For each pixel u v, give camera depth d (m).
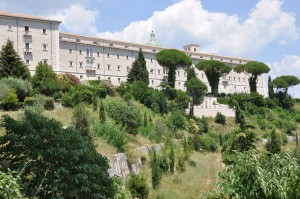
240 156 10.81
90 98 57.25
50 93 58.09
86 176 20.73
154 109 72.12
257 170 10.16
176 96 84.69
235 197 10.19
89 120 42.91
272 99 111.06
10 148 21.66
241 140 53.53
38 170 20.36
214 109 91.00
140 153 47.88
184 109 82.25
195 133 68.25
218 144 70.38
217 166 54.41
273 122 94.31
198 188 43.22
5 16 75.56
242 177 10.28
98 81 74.50
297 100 123.94
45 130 21.83
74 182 20.53
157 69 115.25
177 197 38.97
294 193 9.99
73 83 66.56
